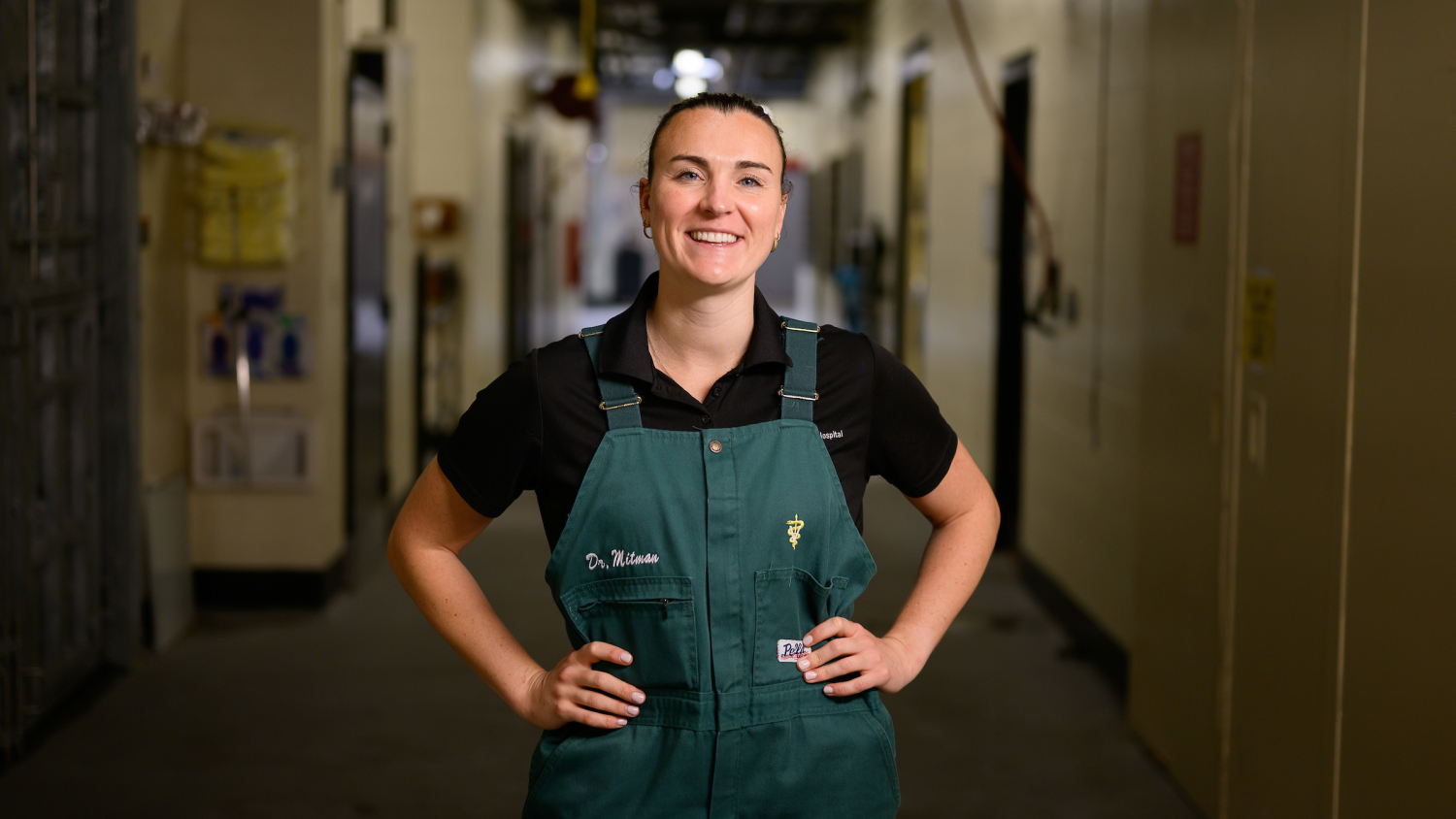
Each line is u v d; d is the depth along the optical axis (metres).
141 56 4.16
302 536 4.80
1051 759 3.47
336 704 3.84
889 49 9.45
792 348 1.48
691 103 1.44
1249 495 2.80
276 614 4.75
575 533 1.42
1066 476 4.72
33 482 3.45
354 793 3.21
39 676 3.42
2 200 3.12
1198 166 3.14
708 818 1.44
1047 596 4.96
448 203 7.56
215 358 4.71
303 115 4.67
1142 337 3.58
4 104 3.11
